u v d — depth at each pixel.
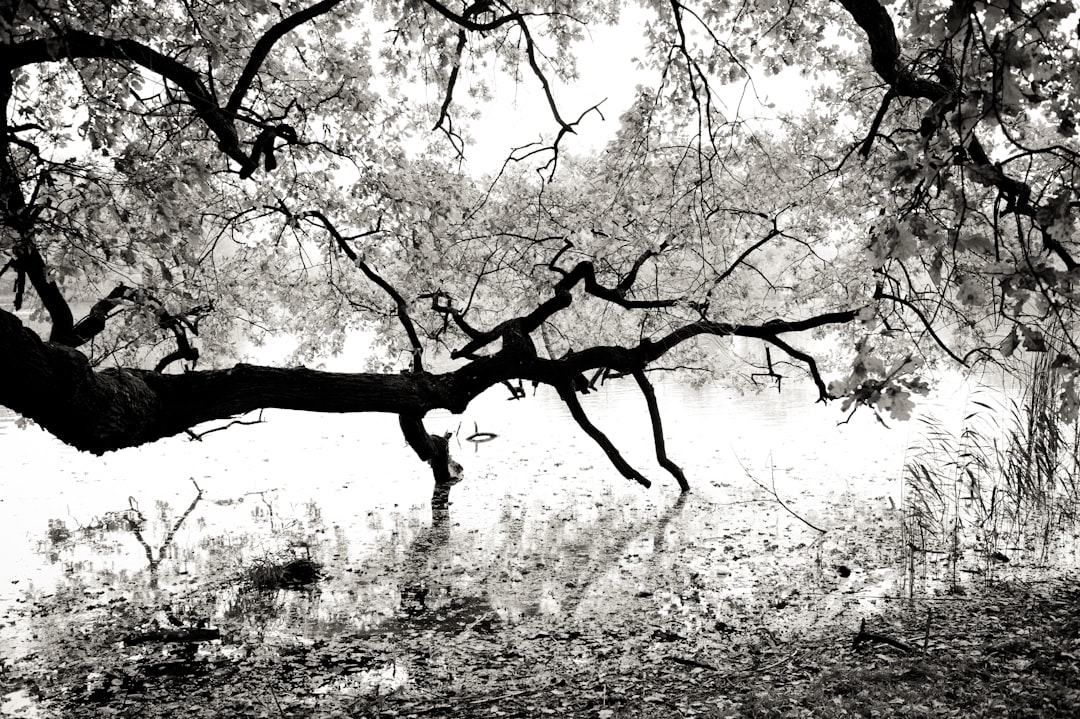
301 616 9.48
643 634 8.56
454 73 8.94
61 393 5.10
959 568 10.06
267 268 12.37
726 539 12.24
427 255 11.45
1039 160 6.75
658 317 14.33
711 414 24.11
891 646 7.43
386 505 14.98
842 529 12.39
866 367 2.82
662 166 11.20
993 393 22.55
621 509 14.32
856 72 10.76
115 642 8.75
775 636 8.24
